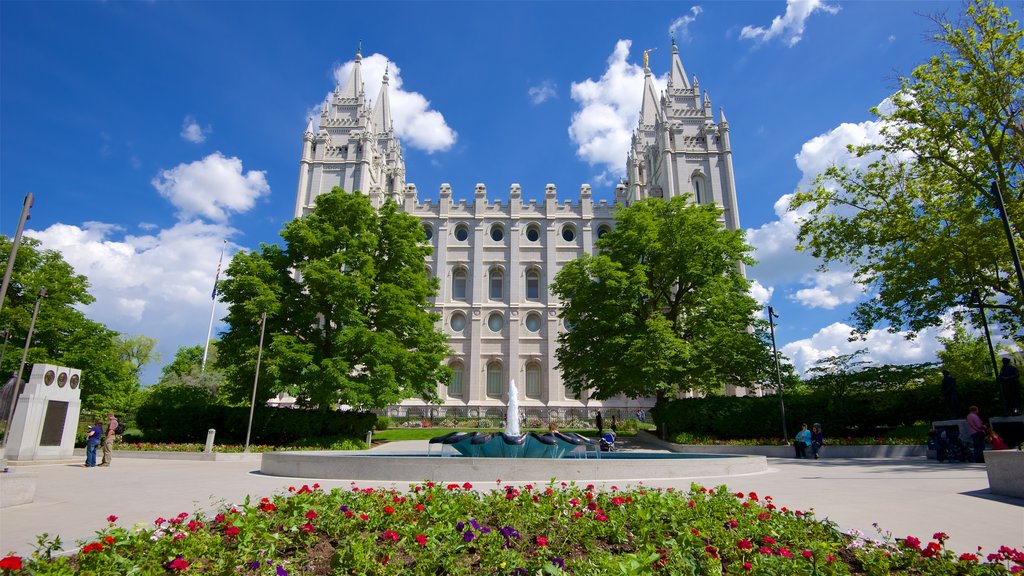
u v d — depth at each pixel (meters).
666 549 6.02
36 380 21.27
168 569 5.43
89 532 7.90
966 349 38.78
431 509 7.28
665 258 30.92
